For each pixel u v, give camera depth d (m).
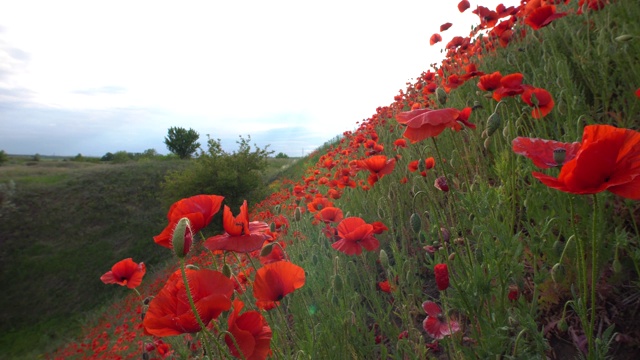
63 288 19.16
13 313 17.70
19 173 33.19
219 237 1.64
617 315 1.78
